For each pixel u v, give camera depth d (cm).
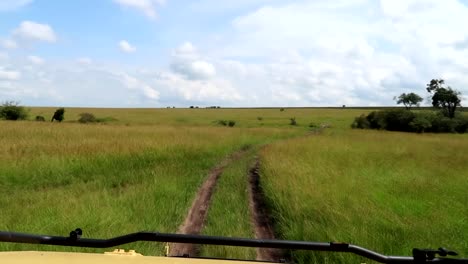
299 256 611
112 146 1619
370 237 634
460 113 7200
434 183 1141
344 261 551
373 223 709
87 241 244
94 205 813
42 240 241
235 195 1069
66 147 1555
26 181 1130
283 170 1243
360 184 1077
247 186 1209
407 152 1995
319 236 642
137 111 10194
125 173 1255
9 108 4928
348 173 1255
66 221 698
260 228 794
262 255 640
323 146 2156
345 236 630
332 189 972
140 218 786
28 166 1208
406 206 888
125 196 938
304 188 954
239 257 613
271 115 9575
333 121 7725
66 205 815
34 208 810
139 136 2220
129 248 596
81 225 685
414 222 746
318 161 1470
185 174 1310
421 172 1368
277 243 241
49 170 1209
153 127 3469
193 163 1572
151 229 726
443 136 4156
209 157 1814
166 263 207
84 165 1290
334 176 1163
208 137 2652
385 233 669
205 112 10594
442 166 1517
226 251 625
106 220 715
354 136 3300
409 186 1093
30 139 1848
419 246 623
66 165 1264
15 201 902
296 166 1298
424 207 888
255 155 2103
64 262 202
